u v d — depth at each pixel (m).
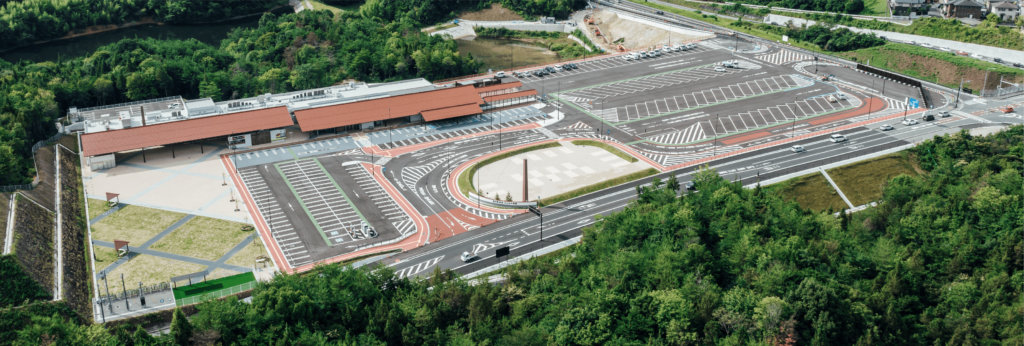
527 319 142.00
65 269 165.12
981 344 140.50
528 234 192.00
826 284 149.62
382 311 136.25
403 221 198.38
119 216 197.62
